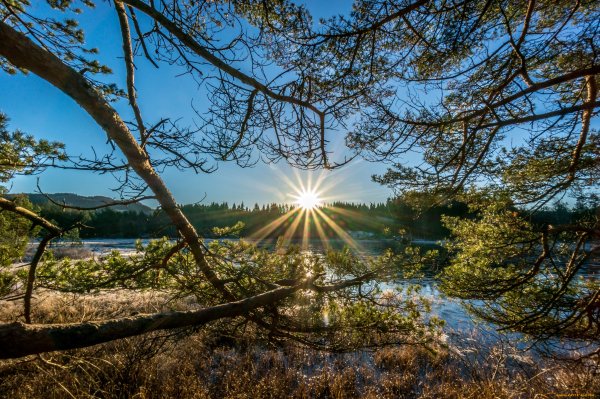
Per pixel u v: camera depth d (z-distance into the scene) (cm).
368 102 298
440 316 816
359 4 243
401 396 529
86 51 352
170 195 245
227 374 548
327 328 294
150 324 129
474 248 406
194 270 294
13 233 245
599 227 321
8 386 368
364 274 315
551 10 296
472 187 395
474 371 534
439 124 260
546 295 355
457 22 248
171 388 464
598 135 337
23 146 274
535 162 345
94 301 654
